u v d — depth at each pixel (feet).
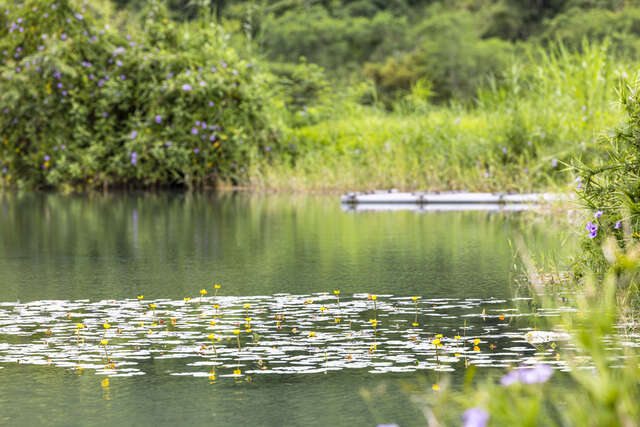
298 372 21.24
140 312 28.58
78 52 90.63
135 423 17.69
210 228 53.52
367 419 17.81
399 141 83.41
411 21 223.51
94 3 92.79
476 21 217.77
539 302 29.48
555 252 39.32
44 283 34.42
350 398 19.17
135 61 89.86
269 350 23.40
